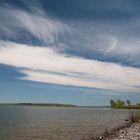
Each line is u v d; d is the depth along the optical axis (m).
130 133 29.77
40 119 68.25
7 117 75.75
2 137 32.38
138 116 54.59
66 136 32.84
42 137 32.25
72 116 85.38
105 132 34.75
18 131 38.72
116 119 67.81
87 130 39.50
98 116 84.25
